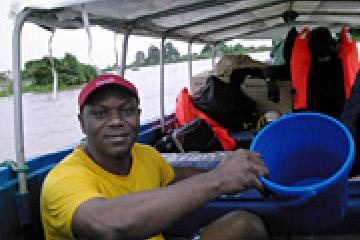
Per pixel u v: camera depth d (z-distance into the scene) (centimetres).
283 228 142
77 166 135
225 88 366
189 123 300
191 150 287
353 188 189
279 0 328
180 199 100
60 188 121
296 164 150
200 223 206
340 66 316
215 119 357
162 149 288
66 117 628
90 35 165
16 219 175
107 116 134
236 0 243
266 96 374
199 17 307
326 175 148
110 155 136
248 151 115
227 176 105
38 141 512
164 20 285
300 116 141
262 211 170
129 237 101
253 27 489
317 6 392
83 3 156
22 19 166
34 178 190
